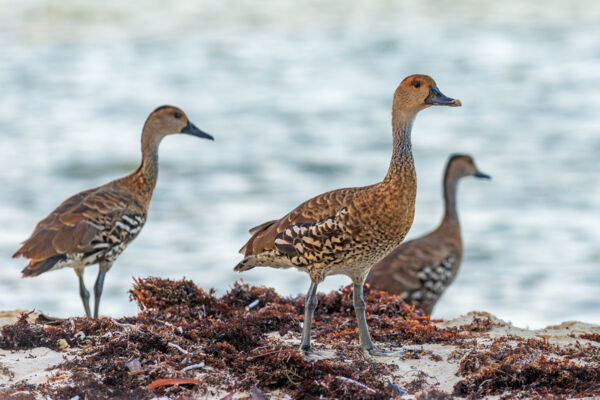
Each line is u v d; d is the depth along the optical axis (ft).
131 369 21.62
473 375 21.52
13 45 139.85
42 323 25.18
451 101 23.49
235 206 68.59
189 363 22.04
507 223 66.08
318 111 104.37
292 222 24.09
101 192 32.42
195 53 139.64
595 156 83.71
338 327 26.18
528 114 101.76
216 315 26.94
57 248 30.19
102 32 152.35
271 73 126.72
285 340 25.07
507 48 141.90
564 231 63.57
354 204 23.08
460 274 55.72
